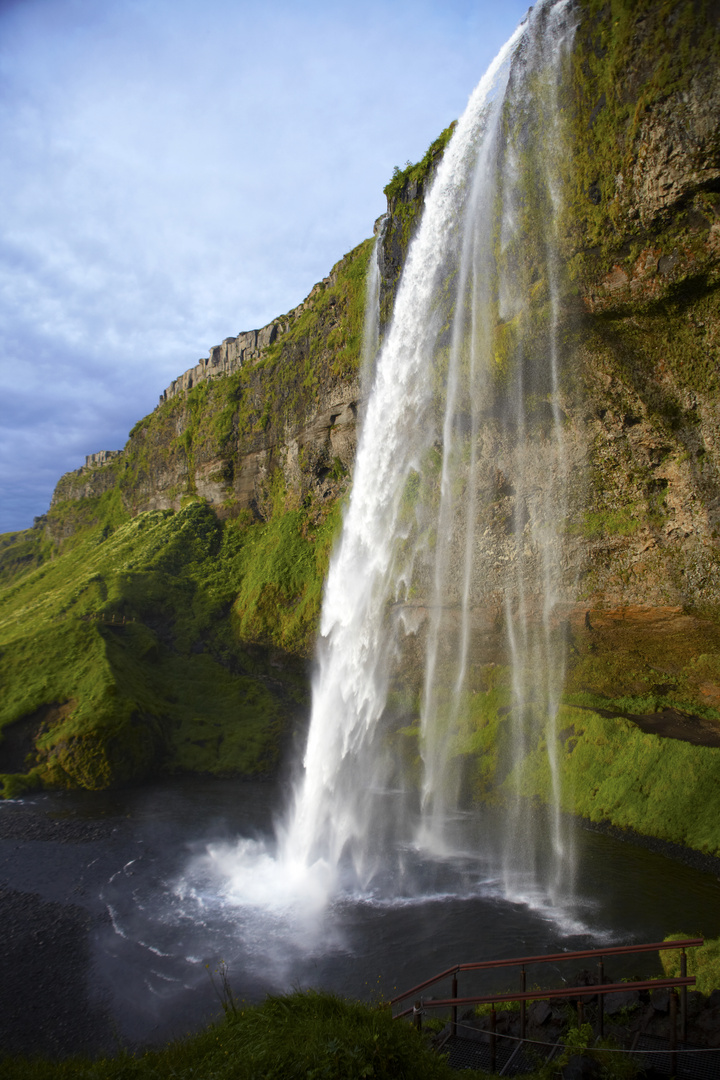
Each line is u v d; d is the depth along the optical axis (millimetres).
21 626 62750
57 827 36031
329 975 20391
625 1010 11766
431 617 43594
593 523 34094
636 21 26266
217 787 44188
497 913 23812
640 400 30719
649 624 33781
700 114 24328
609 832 30703
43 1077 11195
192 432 85000
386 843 32312
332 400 57531
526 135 31375
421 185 43094
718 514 29750
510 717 38844
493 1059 11297
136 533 82312
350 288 55344
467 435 39469
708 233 25344
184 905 26109
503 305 34156
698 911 22891
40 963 22094
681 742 31125
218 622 65688
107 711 46125
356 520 49469
